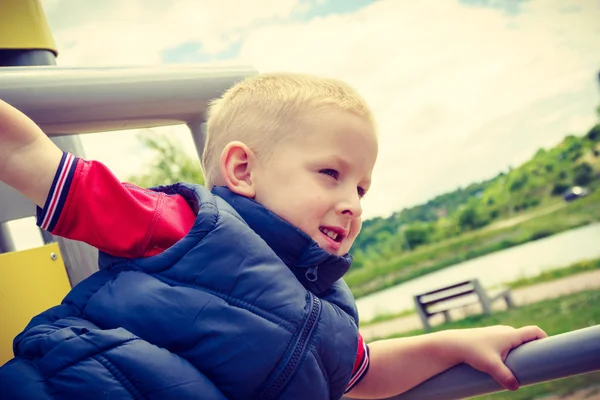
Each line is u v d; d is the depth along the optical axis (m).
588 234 11.53
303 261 0.67
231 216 0.63
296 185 0.70
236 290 0.58
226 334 0.56
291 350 0.58
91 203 0.59
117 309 0.56
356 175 0.73
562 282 8.40
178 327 0.56
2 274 0.76
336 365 0.62
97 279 0.61
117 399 0.49
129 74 0.75
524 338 0.71
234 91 0.81
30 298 0.78
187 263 0.59
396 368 0.78
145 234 0.62
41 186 0.58
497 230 14.40
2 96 0.65
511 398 5.08
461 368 0.71
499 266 11.43
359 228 0.75
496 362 0.68
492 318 6.88
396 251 15.16
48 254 0.81
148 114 0.77
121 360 0.51
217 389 0.55
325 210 0.70
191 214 0.68
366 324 10.01
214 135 0.79
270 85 0.77
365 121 0.75
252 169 0.73
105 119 0.73
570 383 5.11
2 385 0.49
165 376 0.52
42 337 0.52
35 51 0.85
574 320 6.36
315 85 0.77
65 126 0.71
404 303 11.02
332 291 0.72
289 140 0.72
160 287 0.57
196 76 0.81
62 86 0.69
